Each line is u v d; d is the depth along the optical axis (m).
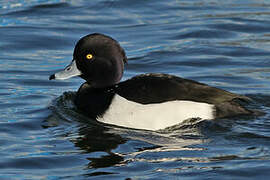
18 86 13.52
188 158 9.46
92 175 8.88
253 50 15.73
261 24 17.70
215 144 10.06
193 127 10.69
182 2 20.11
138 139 10.41
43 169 9.16
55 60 15.34
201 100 10.86
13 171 9.09
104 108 11.30
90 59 11.89
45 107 12.17
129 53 15.71
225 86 13.27
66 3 19.89
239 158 9.38
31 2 19.97
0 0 20.20
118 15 18.81
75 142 10.27
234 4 19.77
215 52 15.70
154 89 11.01
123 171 9.00
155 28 17.59
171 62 15.11
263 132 10.42
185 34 17.03
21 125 11.14
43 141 10.33
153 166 9.16
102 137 10.52
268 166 8.99
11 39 16.72
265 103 12.05
